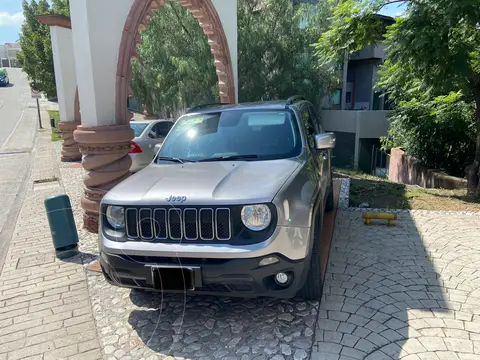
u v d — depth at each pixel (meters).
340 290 3.66
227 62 8.91
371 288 3.69
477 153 7.52
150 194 3.03
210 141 4.07
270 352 2.81
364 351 2.77
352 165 17.53
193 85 13.98
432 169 10.18
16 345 3.10
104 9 5.00
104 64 5.11
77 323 3.38
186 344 2.98
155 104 17.22
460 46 6.16
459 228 5.43
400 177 12.09
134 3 5.33
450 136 9.79
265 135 3.99
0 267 4.71
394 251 4.61
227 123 4.24
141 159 9.09
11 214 7.48
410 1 6.28
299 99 5.10
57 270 4.52
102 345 3.05
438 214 6.15
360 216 6.12
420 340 2.87
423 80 6.67
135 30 5.36
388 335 2.95
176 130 4.41
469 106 9.12
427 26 5.80
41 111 36.47
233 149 3.90
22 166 13.30
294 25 13.71
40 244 5.49
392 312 3.26
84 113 5.27
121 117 5.39
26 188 9.65
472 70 6.45
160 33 14.78
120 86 5.30
